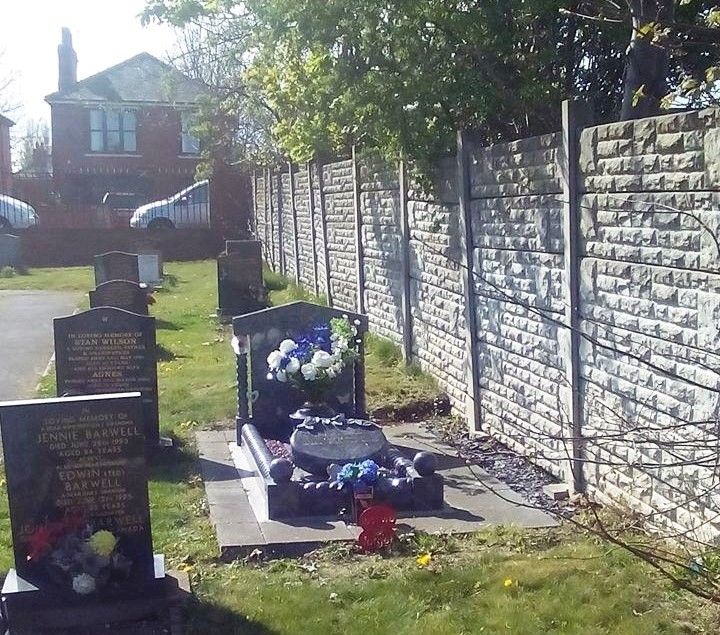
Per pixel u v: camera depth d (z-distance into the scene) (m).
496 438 9.79
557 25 10.63
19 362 14.98
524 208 8.81
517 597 5.81
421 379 11.90
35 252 34.22
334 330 9.38
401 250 12.78
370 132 11.38
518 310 9.10
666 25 7.36
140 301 15.06
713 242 5.99
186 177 43.34
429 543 6.88
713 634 5.25
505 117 10.89
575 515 7.46
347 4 10.22
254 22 13.56
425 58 10.23
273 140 25.33
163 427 10.47
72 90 43.38
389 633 5.47
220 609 5.84
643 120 6.72
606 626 5.41
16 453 5.76
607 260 7.34
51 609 5.71
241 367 9.57
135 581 5.86
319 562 6.68
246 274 19.38
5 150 49.31
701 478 5.79
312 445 7.99
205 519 7.69
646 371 6.86
